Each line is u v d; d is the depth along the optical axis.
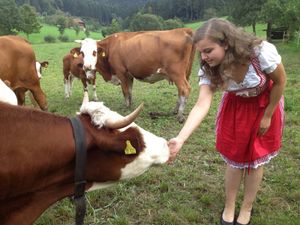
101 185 1.25
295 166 2.44
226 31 1.30
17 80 3.15
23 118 1.11
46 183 1.16
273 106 1.50
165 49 3.63
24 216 1.18
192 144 2.86
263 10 13.20
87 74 4.54
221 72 1.36
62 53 13.58
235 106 1.58
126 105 4.38
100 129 1.16
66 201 2.01
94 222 1.86
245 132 1.57
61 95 5.54
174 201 2.03
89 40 4.56
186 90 3.62
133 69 3.95
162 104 4.46
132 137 1.19
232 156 1.63
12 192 1.13
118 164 1.20
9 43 3.03
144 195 2.10
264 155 1.60
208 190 2.15
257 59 1.40
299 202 2.00
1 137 1.08
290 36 13.20
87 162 1.17
